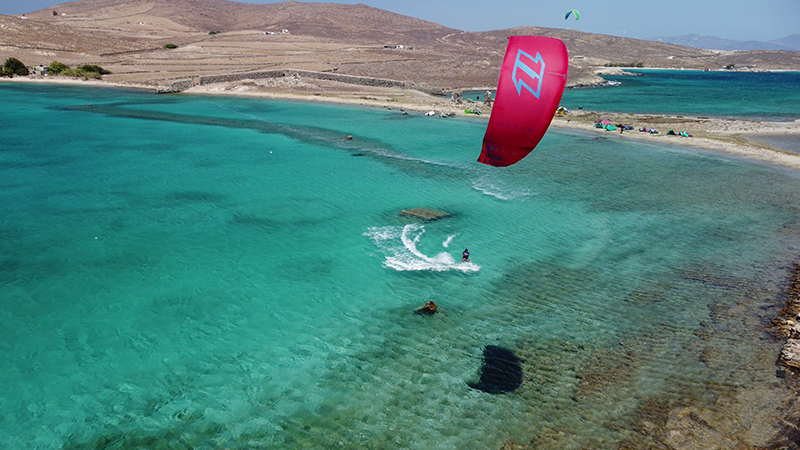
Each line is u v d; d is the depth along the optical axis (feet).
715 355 59.82
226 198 118.73
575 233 100.83
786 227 102.68
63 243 92.17
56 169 139.44
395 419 50.49
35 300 72.79
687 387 54.13
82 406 52.47
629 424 48.96
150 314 69.82
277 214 108.99
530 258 89.10
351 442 47.50
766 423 48.14
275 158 157.48
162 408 52.24
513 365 58.90
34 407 52.21
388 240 96.22
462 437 47.98
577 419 49.90
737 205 116.98
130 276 80.53
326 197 120.78
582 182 136.15
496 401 52.80
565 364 58.95
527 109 36.09
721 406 50.90
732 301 73.00
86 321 67.87
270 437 48.21
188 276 80.79
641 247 93.86
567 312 70.95
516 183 135.23
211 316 69.51
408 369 58.49
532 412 51.03
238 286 77.92
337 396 53.93
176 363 59.47
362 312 70.95
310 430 49.08
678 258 88.69
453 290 77.46
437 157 163.43
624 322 68.03
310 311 71.10
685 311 70.49
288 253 89.86
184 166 145.59
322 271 83.20
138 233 97.50
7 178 130.00
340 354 61.41
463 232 100.78
